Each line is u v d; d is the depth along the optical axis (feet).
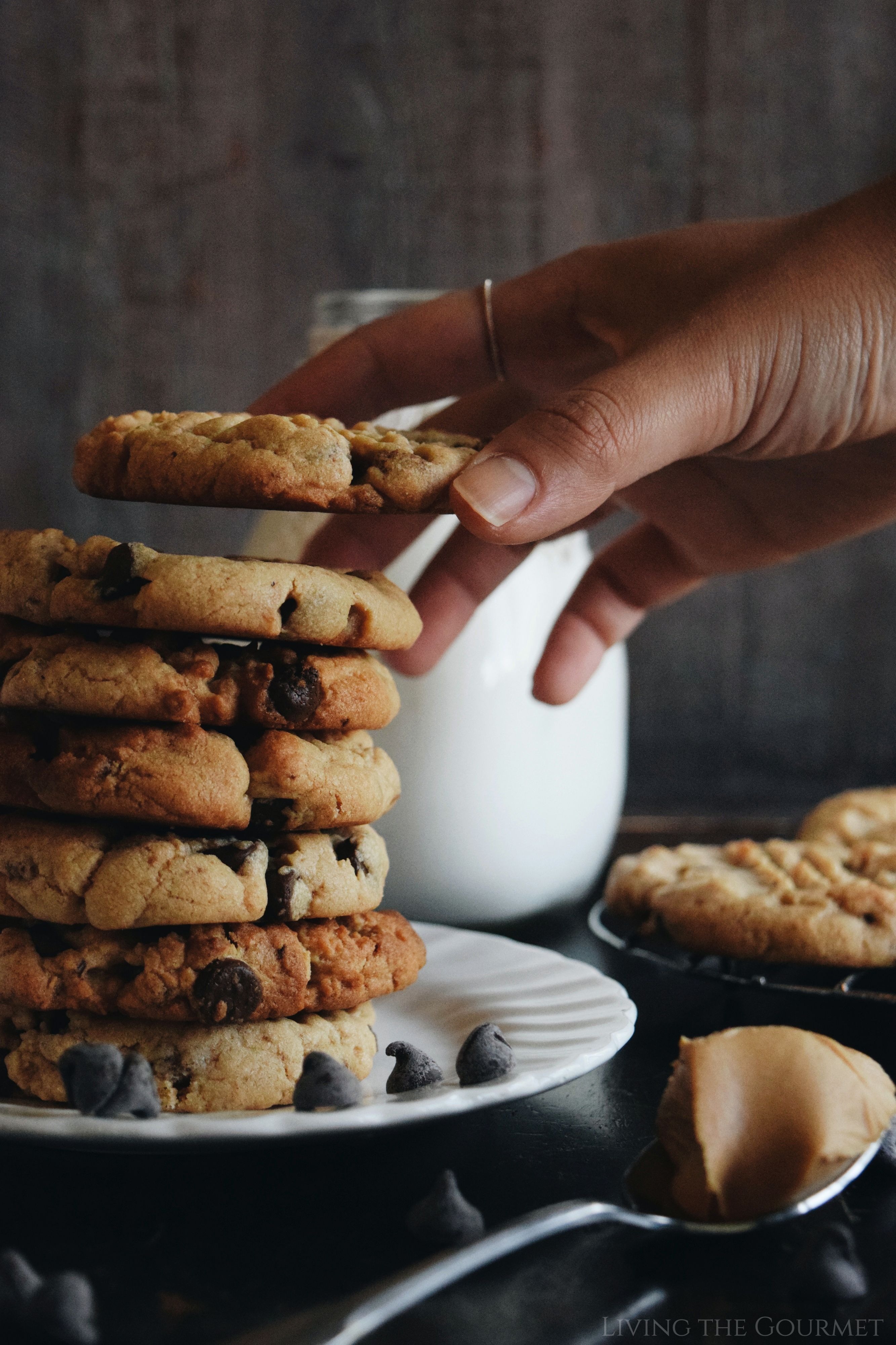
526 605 1.82
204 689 1.34
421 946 1.46
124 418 1.38
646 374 1.39
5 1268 1.11
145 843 1.33
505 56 2.62
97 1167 1.29
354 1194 1.26
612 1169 1.30
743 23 2.65
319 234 2.65
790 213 2.71
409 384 1.82
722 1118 1.22
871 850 1.77
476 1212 1.20
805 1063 1.24
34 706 1.34
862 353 1.46
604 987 1.52
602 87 2.65
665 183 2.69
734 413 1.45
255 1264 1.17
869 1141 1.24
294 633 1.34
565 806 1.84
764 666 2.87
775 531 1.83
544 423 1.35
